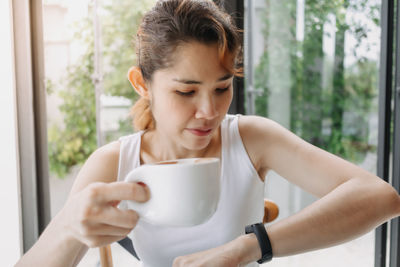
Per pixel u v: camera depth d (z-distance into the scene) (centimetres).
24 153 169
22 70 165
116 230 47
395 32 174
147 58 65
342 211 62
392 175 177
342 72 223
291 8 230
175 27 58
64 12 309
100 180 79
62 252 54
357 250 215
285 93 236
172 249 81
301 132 239
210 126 64
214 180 48
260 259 58
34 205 172
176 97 62
